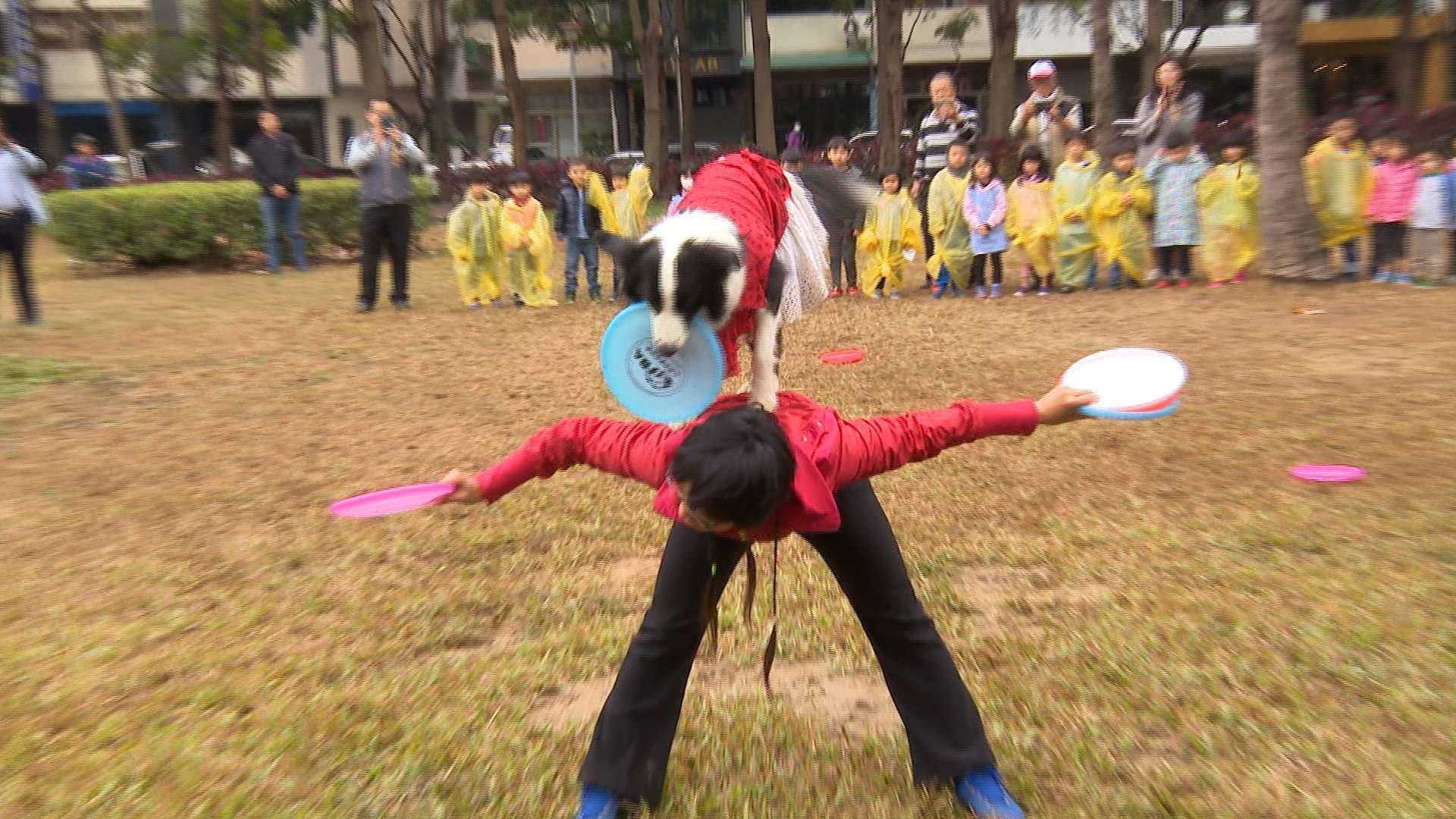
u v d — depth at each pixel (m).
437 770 3.10
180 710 3.47
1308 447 5.76
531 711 3.47
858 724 3.37
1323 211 11.36
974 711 2.86
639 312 3.62
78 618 4.18
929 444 2.63
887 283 12.48
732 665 3.75
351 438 6.73
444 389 8.05
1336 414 6.33
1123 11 31.33
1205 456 5.73
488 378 8.42
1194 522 4.82
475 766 3.11
